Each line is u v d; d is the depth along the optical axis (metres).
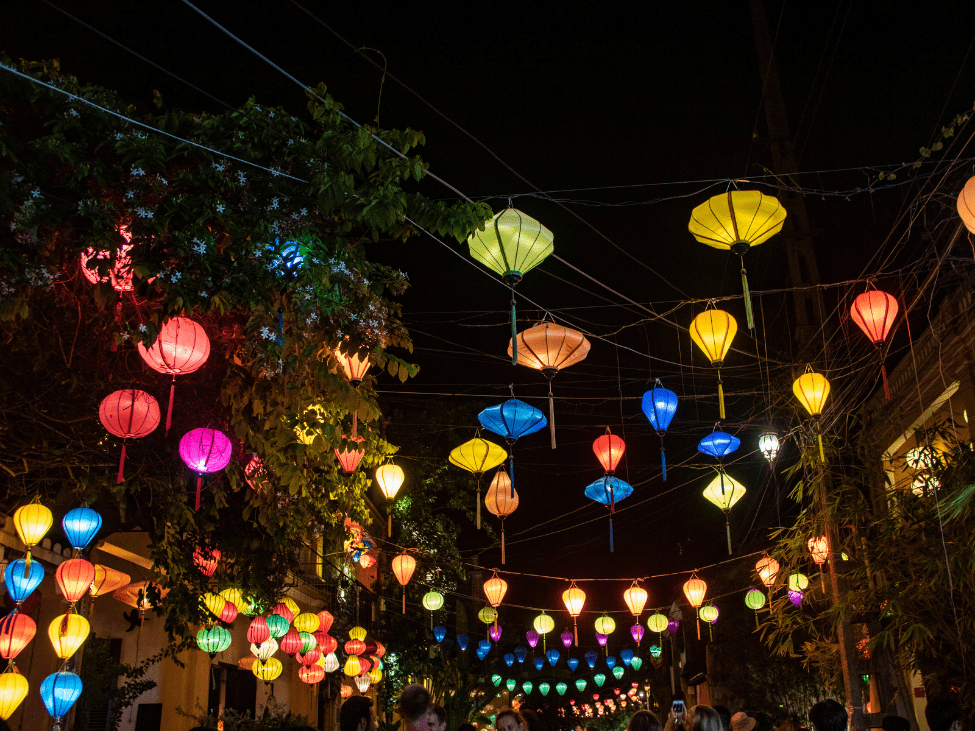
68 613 8.86
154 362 6.06
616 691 42.97
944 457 10.97
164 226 5.93
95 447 8.08
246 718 14.77
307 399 7.80
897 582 11.05
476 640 37.97
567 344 8.98
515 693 37.03
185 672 14.88
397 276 7.46
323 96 7.05
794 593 12.76
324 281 6.62
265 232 6.35
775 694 19.89
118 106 6.46
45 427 7.79
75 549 8.74
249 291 6.18
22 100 6.31
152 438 8.26
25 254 6.09
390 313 7.50
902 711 12.46
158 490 8.81
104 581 10.46
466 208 7.19
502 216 7.62
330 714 24.00
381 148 7.09
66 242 6.30
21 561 8.59
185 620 9.60
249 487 9.38
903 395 14.19
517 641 36.38
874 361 12.07
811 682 19.09
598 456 11.60
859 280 9.88
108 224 5.87
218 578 10.65
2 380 7.25
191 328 6.11
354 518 11.06
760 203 7.46
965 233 9.36
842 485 11.81
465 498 23.78
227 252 6.22
